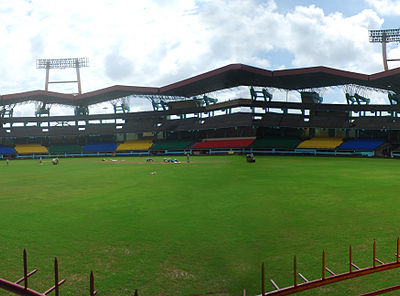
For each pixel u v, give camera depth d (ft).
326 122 229.25
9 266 22.99
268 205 43.39
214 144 244.63
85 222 35.78
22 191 62.28
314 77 209.26
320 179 73.46
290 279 19.86
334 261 22.76
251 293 18.12
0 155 255.29
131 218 37.32
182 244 27.27
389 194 51.67
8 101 279.08
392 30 237.04
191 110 267.59
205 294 18.25
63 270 22.06
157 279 20.43
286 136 243.40
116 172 104.27
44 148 283.59
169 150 254.68
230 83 236.63
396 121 208.33
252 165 122.31
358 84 222.69
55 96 273.33
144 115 283.38
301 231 30.66
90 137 307.37
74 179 84.23
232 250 25.53
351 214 37.63
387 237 28.37
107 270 21.98
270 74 207.00
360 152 191.52
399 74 182.50
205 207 42.78
